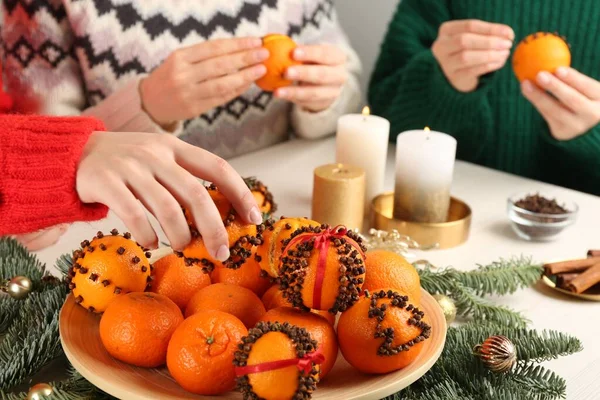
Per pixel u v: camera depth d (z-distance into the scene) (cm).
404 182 117
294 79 131
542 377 85
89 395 81
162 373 81
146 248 84
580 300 102
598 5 151
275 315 80
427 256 111
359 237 82
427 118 155
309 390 73
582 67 154
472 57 137
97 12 140
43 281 94
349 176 114
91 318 85
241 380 74
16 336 87
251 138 159
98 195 83
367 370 80
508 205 117
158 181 81
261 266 84
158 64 145
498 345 84
